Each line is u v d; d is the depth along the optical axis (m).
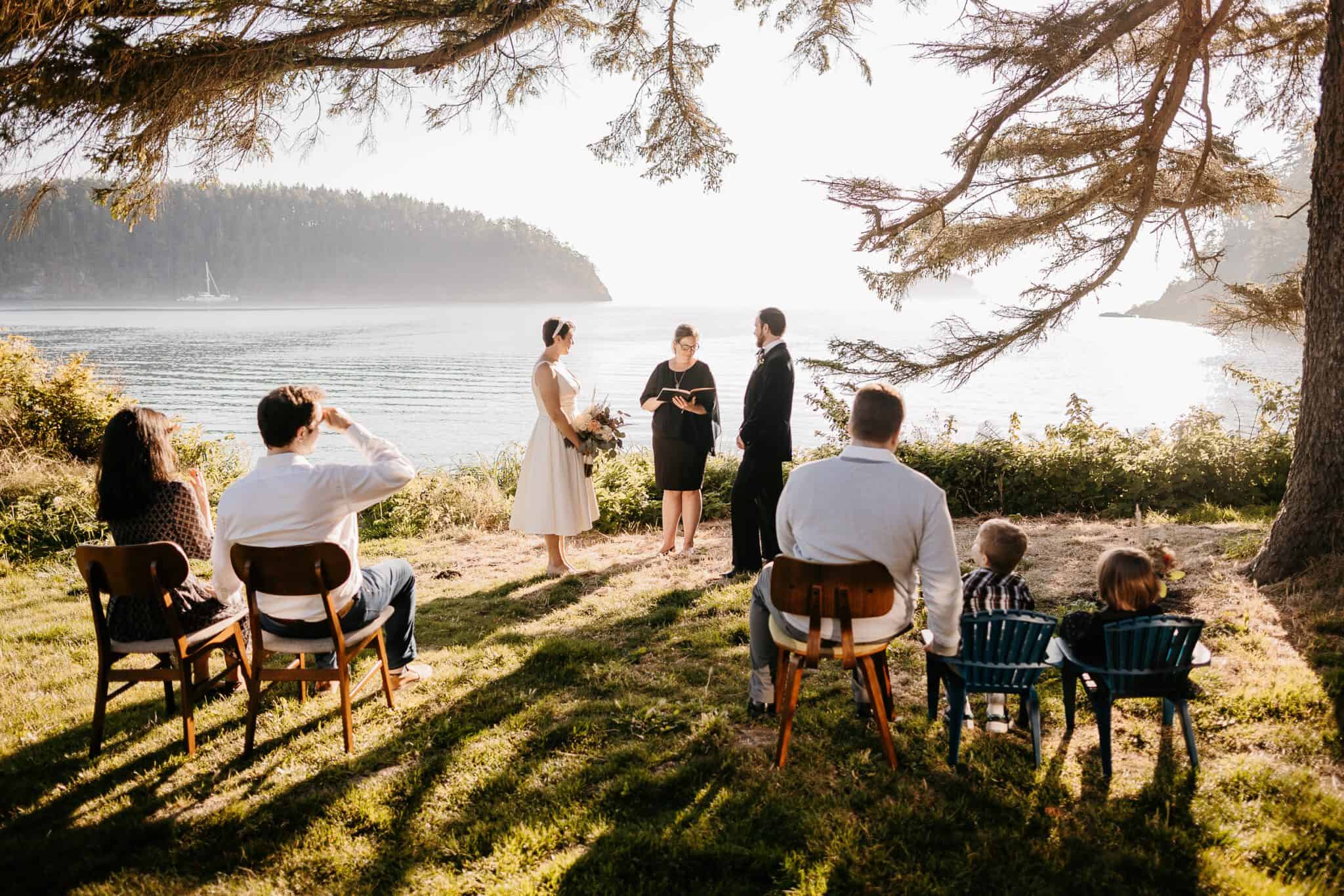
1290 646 3.79
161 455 3.52
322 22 4.25
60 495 8.10
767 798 2.82
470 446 27.45
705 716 3.46
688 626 4.77
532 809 2.84
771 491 5.57
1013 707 3.55
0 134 3.69
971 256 6.36
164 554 3.16
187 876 2.55
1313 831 2.54
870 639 2.87
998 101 5.71
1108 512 8.12
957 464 8.79
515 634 4.79
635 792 2.92
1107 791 2.82
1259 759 2.95
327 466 3.27
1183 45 5.52
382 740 3.40
